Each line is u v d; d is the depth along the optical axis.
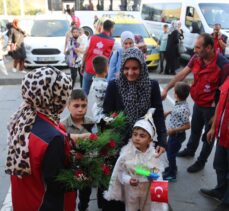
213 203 3.88
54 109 1.86
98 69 4.25
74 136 2.22
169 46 11.55
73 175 1.90
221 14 12.61
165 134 2.90
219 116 3.43
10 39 11.52
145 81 2.78
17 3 19.92
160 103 2.89
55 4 18.50
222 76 4.03
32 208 1.87
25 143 1.77
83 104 3.18
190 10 13.14
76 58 8.81
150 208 2.85
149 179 2.61
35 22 13.08
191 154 5.10
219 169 3.79
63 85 1.81
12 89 9.68
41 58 11.77
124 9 18.23
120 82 2.82
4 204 3.85
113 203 3.05
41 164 1.78
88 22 18.34
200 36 4.04
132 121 2.80
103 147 2.19
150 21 16.36
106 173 2.11
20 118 1.85
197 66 4.23
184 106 4.15
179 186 4.27
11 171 1.83
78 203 3.51
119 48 4.93
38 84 1.77
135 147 2.78
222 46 9.77
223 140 3.44
